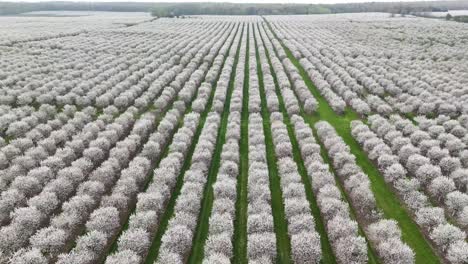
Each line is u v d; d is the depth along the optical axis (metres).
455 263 22.05
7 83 55.12
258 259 21.78
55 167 32.25
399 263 21.48
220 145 38.12
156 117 45.50
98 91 52.59
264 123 43.91
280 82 57.41
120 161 33.59
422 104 45.41
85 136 37.31
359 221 26.50
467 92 49.94
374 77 58.78
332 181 29.41
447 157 31.81
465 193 28.86
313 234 23.19
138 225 24.94
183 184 30.31
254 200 27.67
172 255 21.84
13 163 33.16
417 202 26.94
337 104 46.44
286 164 32.06
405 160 33.22
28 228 24.86
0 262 22.22
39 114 43.25
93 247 23.20
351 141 38.94
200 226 26.48
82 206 26.66
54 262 22.98
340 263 22.86
